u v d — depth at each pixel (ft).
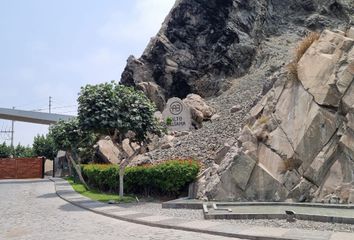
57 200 69.41
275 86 60.59
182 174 61.26
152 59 139.03
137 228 38.99
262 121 58.23
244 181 53.83
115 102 65.31
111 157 105.70
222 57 128.67
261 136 56.54
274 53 125.08
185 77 131.03
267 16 141.18
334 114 52.60
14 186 109.60
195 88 128.88
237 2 135.85
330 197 48.52
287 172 52.85
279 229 34.88
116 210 51.57
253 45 129.80
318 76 55.62
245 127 58.08
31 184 118.11
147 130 68.13
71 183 110.42
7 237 36.09
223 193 54.19
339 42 57.26
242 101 99.50
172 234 35.17
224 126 78.74
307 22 138.41
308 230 34.17
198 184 58.70
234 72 126.52
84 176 106.93
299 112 55.52
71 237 34.99
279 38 135.13
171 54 136.36
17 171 169.17
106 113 64.18
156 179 64.39
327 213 40.22
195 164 62.54
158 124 70.85
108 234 36.01
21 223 44.52
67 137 104.88
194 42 136.05
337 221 36.78
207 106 98.58
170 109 92.84
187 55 134.72
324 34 59.72
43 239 34.45
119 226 40.52
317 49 58.34
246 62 127.65
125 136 69.21
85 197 70.13
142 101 67.87
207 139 76.33
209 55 131.95
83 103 65.62
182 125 91.50
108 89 66.13
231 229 35.37
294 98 57.11
